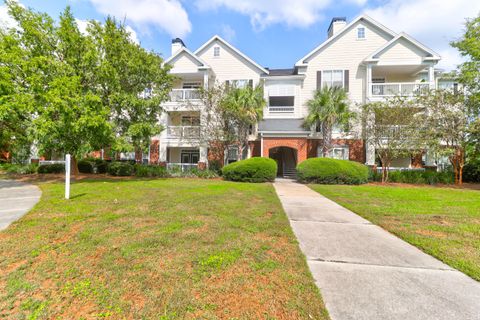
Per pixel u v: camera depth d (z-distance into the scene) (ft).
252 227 14.33
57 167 53.52
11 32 35.55
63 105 29.07
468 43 39.96
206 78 55.36
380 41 54.49
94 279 8.20
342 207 21.25
